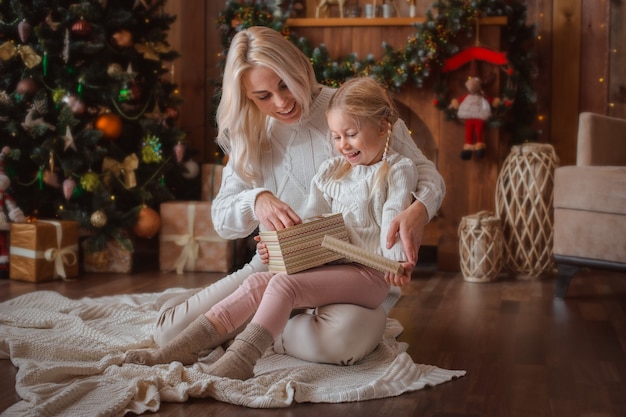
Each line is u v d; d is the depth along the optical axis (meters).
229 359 1.91
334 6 4.39
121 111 3.92
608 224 3.09
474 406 1.85
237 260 4.04
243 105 2.21
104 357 2.07
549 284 3.60
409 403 1.86
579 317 2.88
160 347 2.23
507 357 2.30
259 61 2.09
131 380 1.88
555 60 4.39
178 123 4.62
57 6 3.73
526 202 3.77
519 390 1.97
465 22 3.87
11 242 3.58
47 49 3.66
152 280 3.65
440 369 2.11
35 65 3.64
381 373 2.06
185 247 3.87
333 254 2.08
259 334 1.93
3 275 3.66
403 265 1.97
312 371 2.03
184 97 4.61
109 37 3.86
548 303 3.15
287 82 2.12
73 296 3.24
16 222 3.59
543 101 4.42
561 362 2.25
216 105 4.09
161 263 3.90
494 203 3.96
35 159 3.66
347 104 2.06
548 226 3.77
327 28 4.05
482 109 3.83
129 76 3.79
